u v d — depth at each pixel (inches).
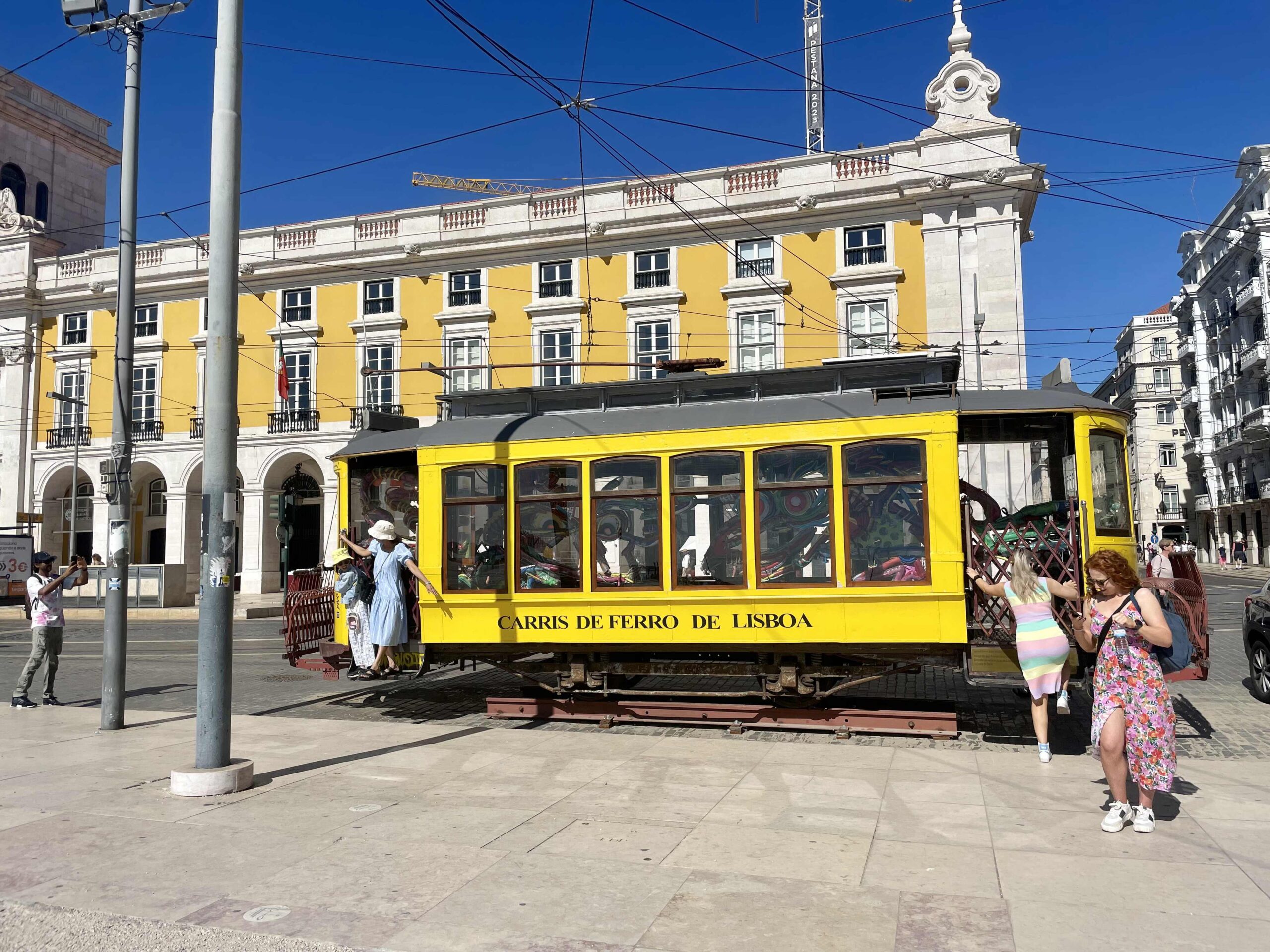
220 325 269.6
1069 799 242.1
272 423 1264.8
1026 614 287.1
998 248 1013.8
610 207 1154.0
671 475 346.6
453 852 203.3
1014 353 1001.5
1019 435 341.4
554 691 369.7
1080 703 397.7
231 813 237.6
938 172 1026.7
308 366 1266.0
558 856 200.2
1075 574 309.7
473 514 370.6
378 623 372.5
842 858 197.0
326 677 400.8
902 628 317.7
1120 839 207.6
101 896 180.4
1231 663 518.0
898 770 276.8
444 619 370.3
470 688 469.4
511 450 366.3
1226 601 969.5
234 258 274.1
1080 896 173.8
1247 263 2010.3
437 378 1206.9
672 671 349.1
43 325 1412.4
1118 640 215.3
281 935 161.2
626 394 379.9
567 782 266.4
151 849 208.8
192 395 1315.2
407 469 406.9
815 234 1081.4
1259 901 170.9
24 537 1213.7
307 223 1268.5
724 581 338.3
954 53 1044.5
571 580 355.3
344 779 272.4
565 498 358.9
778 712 339.0
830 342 1068.5
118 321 370.0
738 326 1106.7
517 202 1190.9
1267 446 1971.0
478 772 279.7
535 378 1169.4
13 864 199.8
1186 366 2492.6
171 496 1307.8
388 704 422.6
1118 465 329.7
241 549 1280.8
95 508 1358.3
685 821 225.6
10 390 1402.6
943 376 345.4
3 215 1443.2
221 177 273.0
